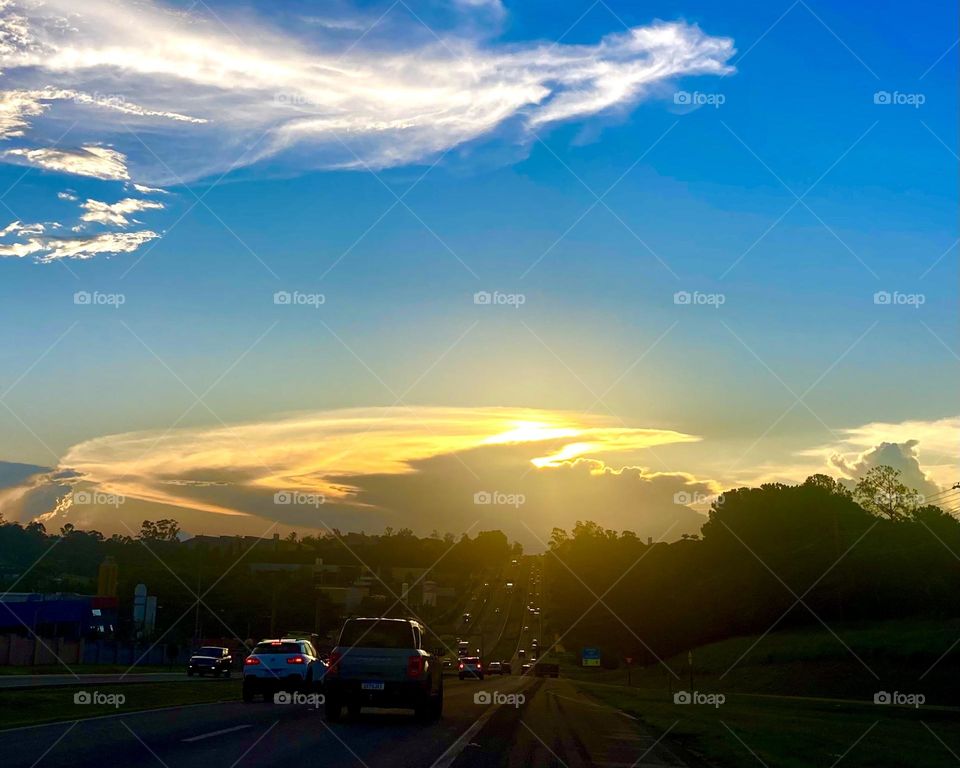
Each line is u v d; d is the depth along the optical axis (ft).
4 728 54.39
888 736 75.51
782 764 53.78
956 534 262.47
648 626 316.60
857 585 254.27
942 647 188.55
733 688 213.87
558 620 452.76
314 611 373.40
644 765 50.14
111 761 41.22
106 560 306.96
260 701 92.38
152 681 131.95
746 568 294.05
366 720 70.28
